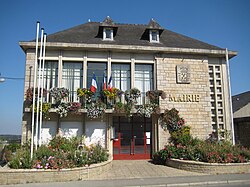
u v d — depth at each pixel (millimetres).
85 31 15594
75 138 12742
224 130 14281
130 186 8273
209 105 14344
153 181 8906
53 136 13086
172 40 15758
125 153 13891
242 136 17109
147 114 13148
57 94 12773
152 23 15242
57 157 9656
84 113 13281
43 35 11961
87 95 13117
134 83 14234
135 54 14398
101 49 13859
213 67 14961
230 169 10258
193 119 14070
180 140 13125
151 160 13672
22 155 9820
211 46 15594
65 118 13344
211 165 10227
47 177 8828
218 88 14875
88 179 9297
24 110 12914
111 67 14273
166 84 14211
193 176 9688
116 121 14070
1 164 10516
